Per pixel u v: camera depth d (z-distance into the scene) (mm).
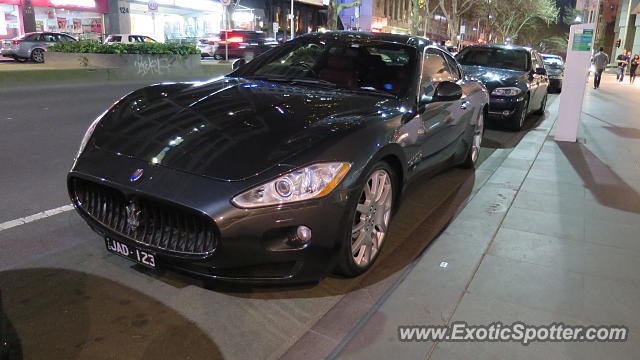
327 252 2611
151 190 2463
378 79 3850
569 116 7492
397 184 3363
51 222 3738
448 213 4246
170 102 3240
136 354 2270
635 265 3250
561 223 3963
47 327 2430
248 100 3248
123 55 15406
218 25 36531
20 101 9719
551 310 2680
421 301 2725
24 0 24906
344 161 2643
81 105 9680
